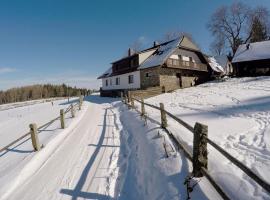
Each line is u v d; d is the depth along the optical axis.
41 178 5.87
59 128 11.53
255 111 10.71
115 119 13.52
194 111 12.55
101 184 5.27
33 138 7.80
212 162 4.45
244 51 34.09
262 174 3.98
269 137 6.31
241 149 5.47
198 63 31.06
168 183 4.39
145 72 28.12
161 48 30.88
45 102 42.16
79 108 20.11
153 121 8.98
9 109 36.12
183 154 5.15
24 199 4.94
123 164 6.30
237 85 23.64
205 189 3.71
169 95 22.95
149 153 6.12
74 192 5.02
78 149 7.95
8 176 5.88
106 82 37.91
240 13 50.47
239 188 3.50
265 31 52.28
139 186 4.91
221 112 11.39
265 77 26.23
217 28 52.84
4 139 12.41
